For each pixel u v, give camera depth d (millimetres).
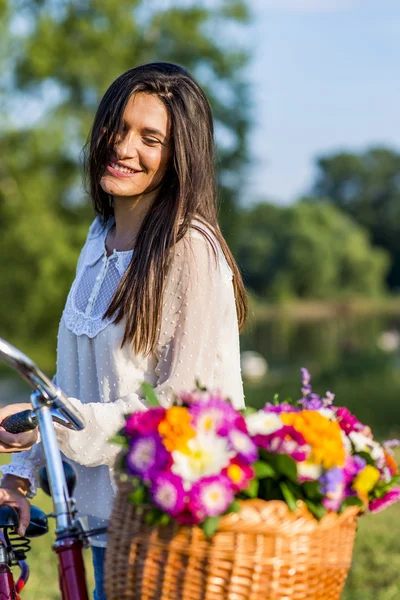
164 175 2514
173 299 2354
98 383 2426
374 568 5203
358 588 4922
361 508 1904
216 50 22312
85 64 20781
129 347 2365
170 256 2363
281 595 1756
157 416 1809
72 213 22344
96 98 21469
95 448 2242
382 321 66000
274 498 1819
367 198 103125
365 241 85125
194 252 2365
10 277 21266
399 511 6699
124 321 2369
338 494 1789
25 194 21266
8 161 20844
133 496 1769
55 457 2006
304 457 1785
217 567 1748
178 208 2432
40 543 5844
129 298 2352
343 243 79812
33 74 20594
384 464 1946
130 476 1819
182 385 2324
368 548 5578
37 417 2027
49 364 21781
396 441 2014
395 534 5895
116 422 2250
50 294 21188
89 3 21750
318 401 2025
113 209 2709
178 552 1766
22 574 2387
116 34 21797
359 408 16469
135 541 1803
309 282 75875
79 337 2479
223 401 1831
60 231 21391
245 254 75625
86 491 2432
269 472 1787
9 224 21391
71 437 2236
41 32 20703
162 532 1782
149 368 2387
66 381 2545
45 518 2424
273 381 22938
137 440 1782
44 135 20266
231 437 1769
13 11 20672
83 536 1987
